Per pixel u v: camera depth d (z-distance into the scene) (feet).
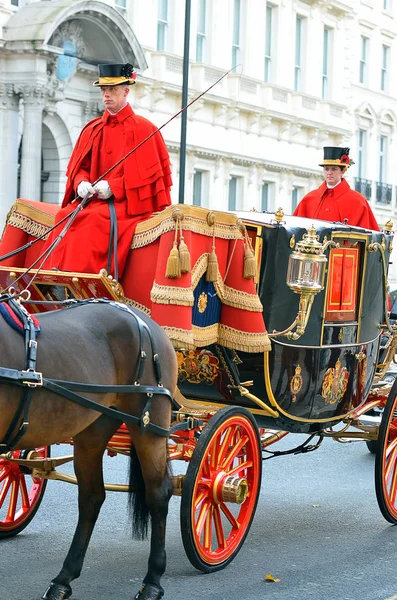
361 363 54.75
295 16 224.74
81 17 157.07
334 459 73.05
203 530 44.52
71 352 37.63
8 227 49.96
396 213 277.44
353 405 54.70
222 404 50.31
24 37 150.51
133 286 45.83
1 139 154.81
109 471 63.77
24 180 154.61
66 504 55.52
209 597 40.98
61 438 37.50
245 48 206.90
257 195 215.10
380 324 57.31
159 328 41.96
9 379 34.91
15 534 49.06
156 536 40.91
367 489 63.16
